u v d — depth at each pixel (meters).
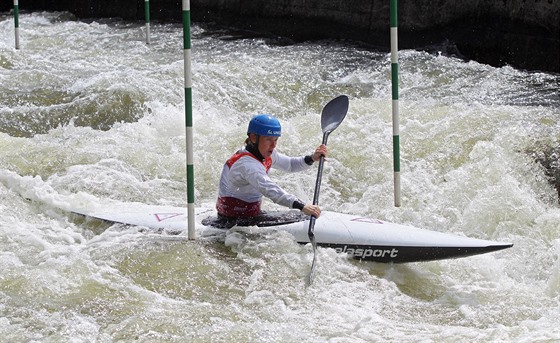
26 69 24.84
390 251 12.80
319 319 11.11
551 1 23.69
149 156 17.44
